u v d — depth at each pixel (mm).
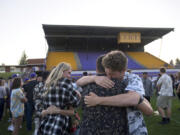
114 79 1190
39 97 2287
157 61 24016
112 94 1120
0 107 5719
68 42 25531
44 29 19891
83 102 1286
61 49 25828
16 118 3666
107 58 1195
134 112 1165
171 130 4242
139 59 24422
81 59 22891
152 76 19234
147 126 4641
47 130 1724
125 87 1147
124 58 1189
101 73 1329
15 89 3691
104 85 1150
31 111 4660
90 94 1191
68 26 18922
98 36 21953
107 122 1084
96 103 1115
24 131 4570
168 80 4699
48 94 1820
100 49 26828
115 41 25609
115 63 1142
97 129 1096
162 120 4883
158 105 4914
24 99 3711
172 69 20047
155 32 22531
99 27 19625
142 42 26875
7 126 5137
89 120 1162
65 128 1828
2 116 5941
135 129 1122
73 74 17969
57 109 1768
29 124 4633
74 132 2033
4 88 5844
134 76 1238
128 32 22016
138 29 20938
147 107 1146
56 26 18844
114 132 1066
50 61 21531
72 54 24578
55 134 1681
